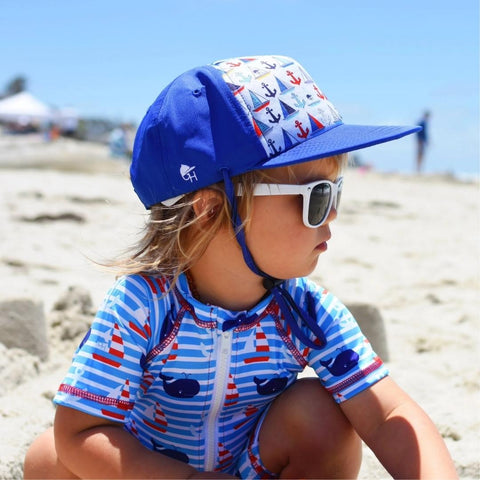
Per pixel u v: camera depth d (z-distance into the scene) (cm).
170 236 177
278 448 180
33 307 305
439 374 316
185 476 161
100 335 168
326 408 179
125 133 2033
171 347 173
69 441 165
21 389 275
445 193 1232
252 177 168
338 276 536
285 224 170
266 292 182
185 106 171
